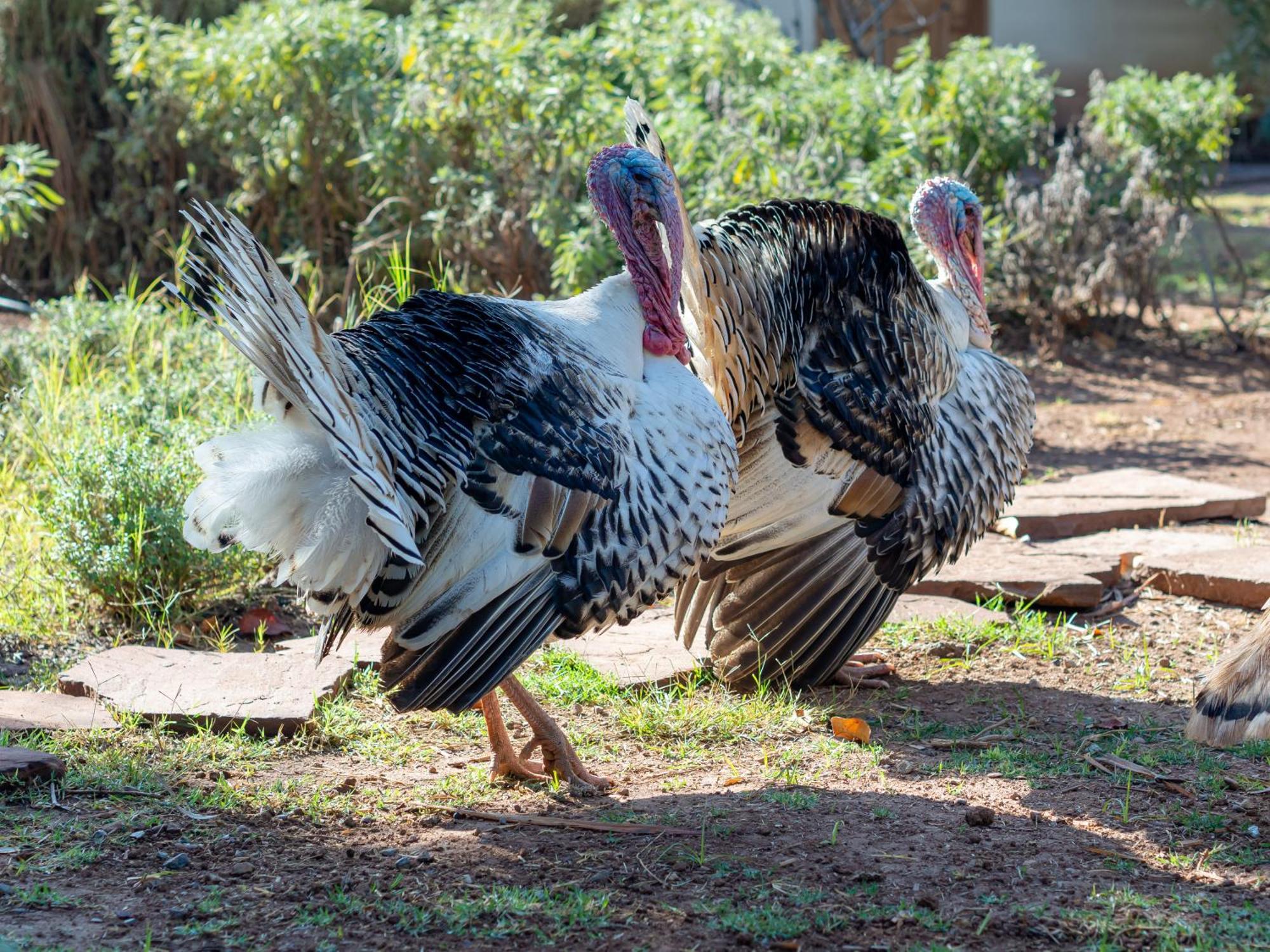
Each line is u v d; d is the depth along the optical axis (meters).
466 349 4.27
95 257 13.29
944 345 5.76
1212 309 14.54
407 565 4.14
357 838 4.32
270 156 11.48
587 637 6.29
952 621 6.45
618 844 4.29
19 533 6.93
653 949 3.62
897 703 5.68
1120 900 3.86
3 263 13.48
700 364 5.29
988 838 4.32
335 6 11.42
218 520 4.04
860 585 5.61
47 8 13.11
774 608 5.60
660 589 4.50
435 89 10.80
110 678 5.52
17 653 6.04
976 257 6.34
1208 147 13.16
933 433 5.70
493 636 4.16
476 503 4.15
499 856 4.20
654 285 4.81
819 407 5.39
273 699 5.32
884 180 11.02
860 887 3.97
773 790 4.73
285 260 11.12
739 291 5.23
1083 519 8.05
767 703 5.61
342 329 4.75
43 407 7.93
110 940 3.62
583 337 4.59
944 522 5.73
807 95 11.63
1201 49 24.44
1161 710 5.56
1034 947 3.63
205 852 4.16
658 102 11.11
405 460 4.03
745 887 3.97
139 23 12.63
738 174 10.15
